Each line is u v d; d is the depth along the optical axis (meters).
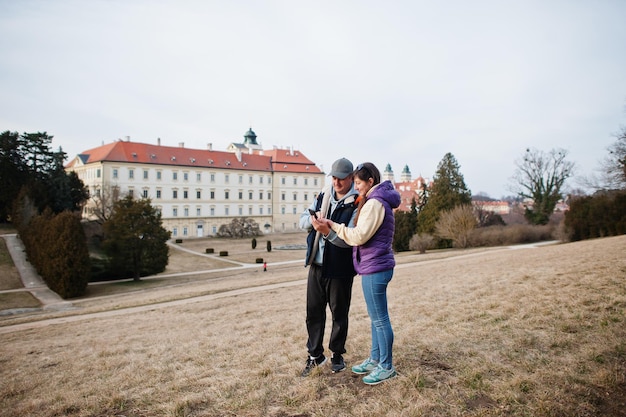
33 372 6.06
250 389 3.93
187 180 76.31
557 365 3.75
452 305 7.10
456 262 19.70
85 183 73.31
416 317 6.44
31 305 26.42
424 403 3.19
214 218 79.50
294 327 7.11
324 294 4.03
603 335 4.41
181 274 38.31
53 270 28.22
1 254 40.44
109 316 13.53
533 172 49.62
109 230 34.91
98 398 4.18
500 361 3.99
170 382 4.49
